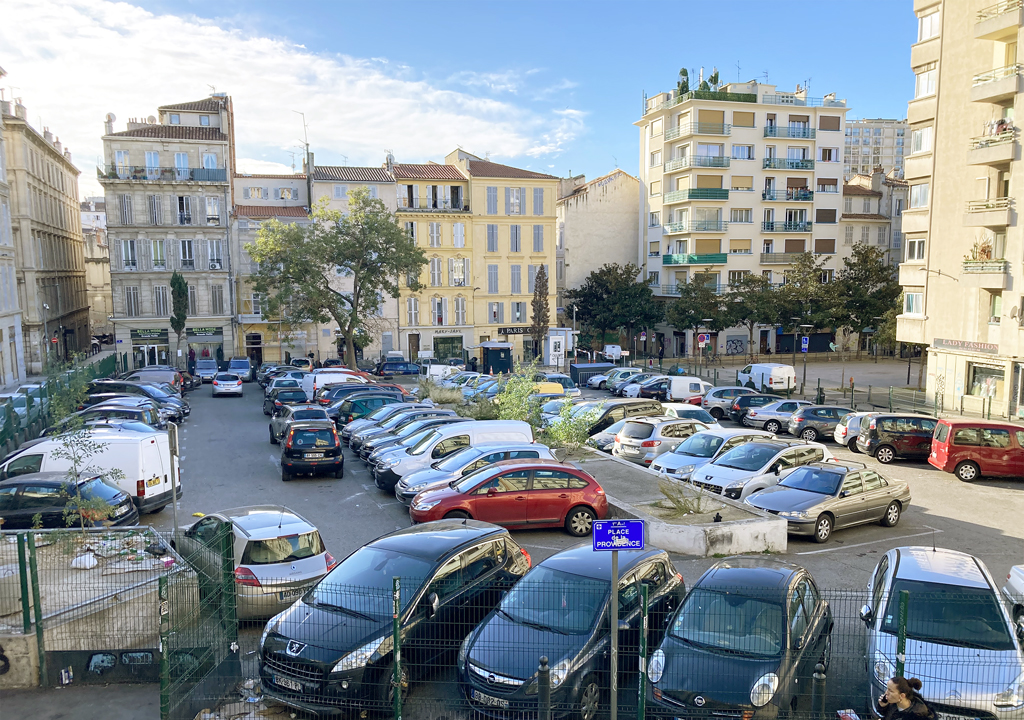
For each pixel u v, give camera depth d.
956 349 31.98
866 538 14.61
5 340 38.66
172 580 7.82
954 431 20.27
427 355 51.66
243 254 56.47
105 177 52.75
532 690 6.98
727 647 7.44
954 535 14.86
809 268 56.66
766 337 64.44
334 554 13.18
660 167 65.38
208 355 55.69
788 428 27.84
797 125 63.38
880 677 7.35
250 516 10.87
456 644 8.07
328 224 55.47
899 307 54.91
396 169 59.75
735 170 62.22
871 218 66.69
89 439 14.18
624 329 68.94
